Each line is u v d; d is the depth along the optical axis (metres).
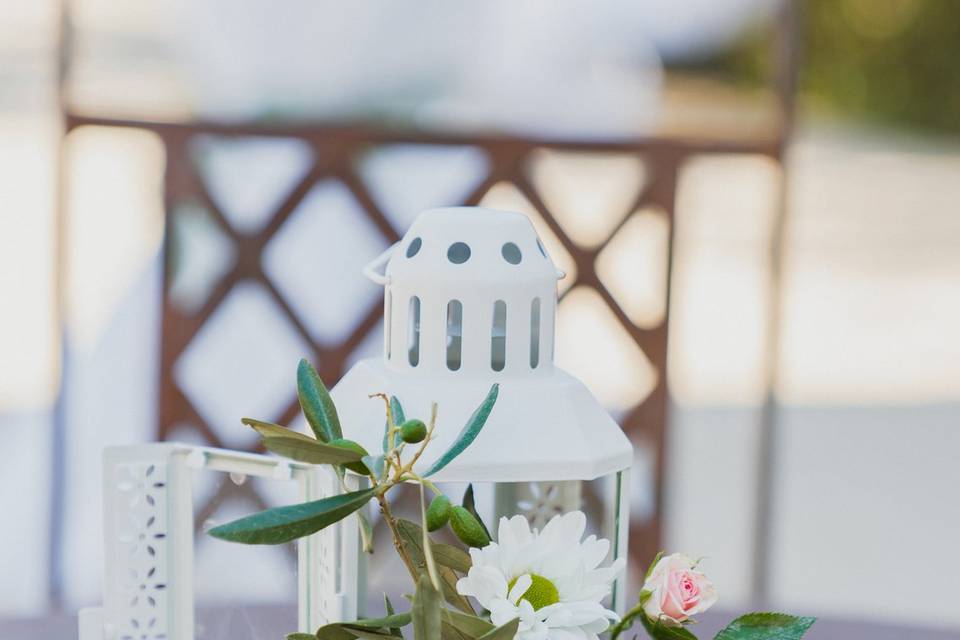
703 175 10.04
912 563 4.14
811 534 4.38
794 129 2.94
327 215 3.45
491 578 1.09
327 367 2.88
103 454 1.18
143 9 3.56
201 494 1.19
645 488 2.95
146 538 1.19
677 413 5.33
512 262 1.18
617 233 2.96
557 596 1.10
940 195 11.12
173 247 2.78
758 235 8.77
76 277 3.65
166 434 2.81
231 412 2.95
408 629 1.18
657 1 4.52
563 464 1.15
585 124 3.47
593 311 2.98
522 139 2.87
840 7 14.19
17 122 7.56
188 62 3.47
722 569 3.73
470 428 1.11
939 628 1.47
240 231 2.79
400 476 1.10
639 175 2.94
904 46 14.09
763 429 3.05
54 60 2.71
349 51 3.51
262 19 3.46
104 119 2.71
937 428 5.71
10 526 3.47
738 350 6.51
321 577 1.17
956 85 13.98
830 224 9.94
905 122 14.22
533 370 1.17
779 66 2.94
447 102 3.64
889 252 9.14
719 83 11.16
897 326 7.47
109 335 3.38
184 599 1.19
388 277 1.17
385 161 3.20
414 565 1.12
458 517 1.10
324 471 1.15
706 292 7.44
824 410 5.93
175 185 2.76
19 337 5.18
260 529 1.08
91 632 1.22
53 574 2.86
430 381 1.16
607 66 3.97
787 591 3.83
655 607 1.11
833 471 5.10
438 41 3.63
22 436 4.18
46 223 5.91
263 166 2.95
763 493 3.06
